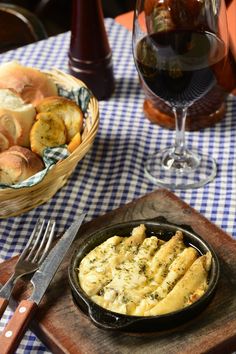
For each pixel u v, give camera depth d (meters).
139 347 0.60
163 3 0.73
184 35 0.71
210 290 0.61
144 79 0.75
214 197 0.78
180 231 0.67
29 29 1.16
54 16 1.89
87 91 0.83
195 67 0.72
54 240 0.72
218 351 0.60
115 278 0.62
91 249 0.67
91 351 0.60
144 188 0.81
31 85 0.84
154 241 0.66
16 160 0.75
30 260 0.68
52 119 0.80
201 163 0.83
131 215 0.74
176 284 0.62
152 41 0.72
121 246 0.66
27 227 0.77
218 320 0.61
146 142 0.88
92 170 0.84
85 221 0.77
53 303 0.64
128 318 0.58
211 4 0.73
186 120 0.88
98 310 0.59
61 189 0.82
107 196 0.80
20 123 0.79
